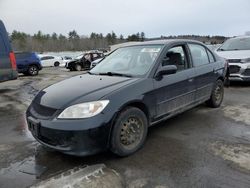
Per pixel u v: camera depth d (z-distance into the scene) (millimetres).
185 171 3082
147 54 4301
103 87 3510
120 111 3346
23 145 4020
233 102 6305
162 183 2850
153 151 3635
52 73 18250
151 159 3406
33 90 9453
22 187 2867
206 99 5336
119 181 2891
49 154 3654
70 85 3793
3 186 2896
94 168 3170
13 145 4035
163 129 4508
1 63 8469
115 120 3275
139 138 3645
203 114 5328
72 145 3086
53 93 3600
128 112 3424
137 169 3158
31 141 4188
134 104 3594
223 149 3656
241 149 3645
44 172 3168
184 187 2764
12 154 3703
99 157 3490
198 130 4434
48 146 3273
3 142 4176
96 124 3078
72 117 3104
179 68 4492
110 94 3307
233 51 8633
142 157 3469
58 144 3193
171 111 4230
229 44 9250
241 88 8125
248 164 3215
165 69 3922
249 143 3852
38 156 3609
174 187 2768
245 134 4219
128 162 3342
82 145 3068
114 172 3076
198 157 3428
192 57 4836
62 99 3340
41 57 29219
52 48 82000
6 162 3465
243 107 5828
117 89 3424
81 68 21359
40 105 3455
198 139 4039
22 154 3691
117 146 3332
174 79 4207
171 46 4430
